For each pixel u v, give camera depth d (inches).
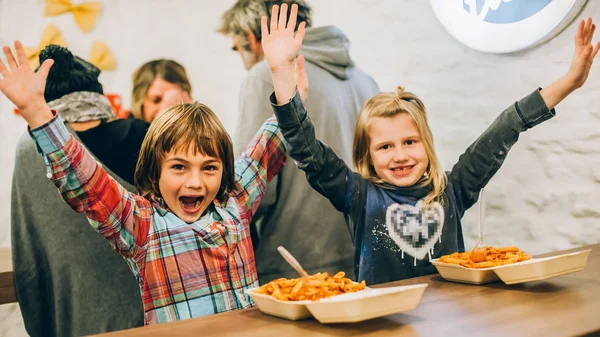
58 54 67.2
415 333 35.5
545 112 59.2
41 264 66.9
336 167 61.4
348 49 80.4
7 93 41.8
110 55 69.4
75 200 45.6
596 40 72.2
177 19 72.3
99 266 69.2
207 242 52.6
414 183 63.4
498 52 77.2
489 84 80.2
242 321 40.8
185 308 51.1
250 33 75.9
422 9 82.9
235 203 57.2
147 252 50.9
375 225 62.2
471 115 82.0
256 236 75.3
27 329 66.2
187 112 53.4
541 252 77.3
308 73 77.7
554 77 74.5
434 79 83.2
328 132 79.1
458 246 64.3
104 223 47.2
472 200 64.9
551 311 39.4
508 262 48.6
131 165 70.2
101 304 69.2
